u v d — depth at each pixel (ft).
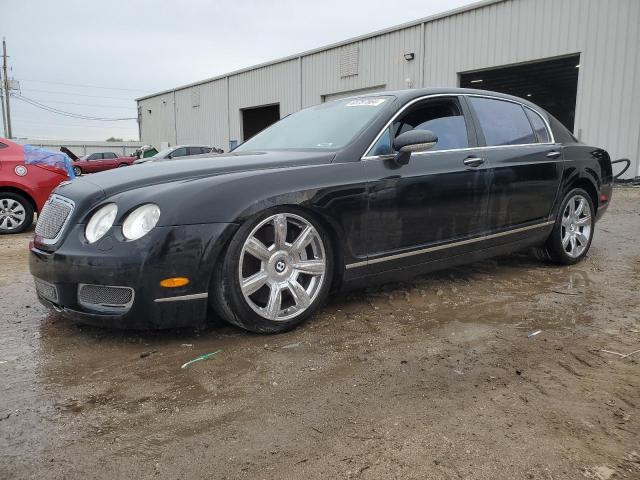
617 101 41.70
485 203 12.69
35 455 6.06
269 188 9.35
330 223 10.05
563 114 88.89
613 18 41.34
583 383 7.88
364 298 12.14
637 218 25.61
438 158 11.82
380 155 10.96
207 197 8.86
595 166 16.17
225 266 8.98
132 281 8.40
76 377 8.09
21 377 8.09
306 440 6.37
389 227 10.89
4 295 12.82
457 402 7.29
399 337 9.75
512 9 47.34
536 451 6.13
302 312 9.97
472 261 12.99
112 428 6.63
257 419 6.85
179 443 6.31
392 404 7.24
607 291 12.89
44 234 9.68
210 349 9.13
